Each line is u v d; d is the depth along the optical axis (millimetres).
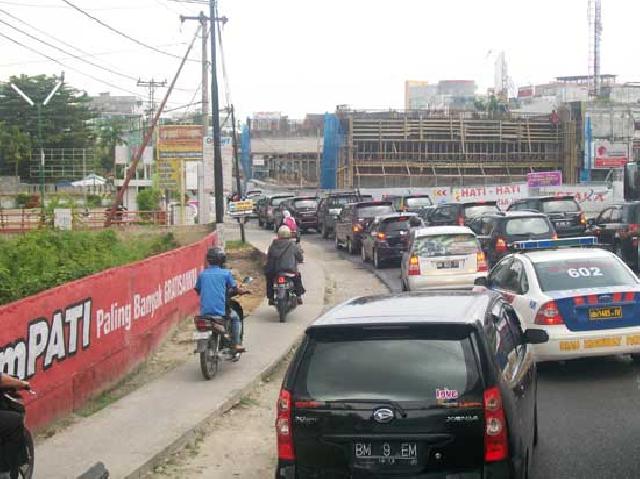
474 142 81750
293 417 5691
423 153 80812
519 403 6059
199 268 18406
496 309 6711
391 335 5727
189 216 48312
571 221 28078
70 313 9703
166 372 12234
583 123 79875
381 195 54062
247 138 80750
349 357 5730
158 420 9406
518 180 78938
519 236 22266
